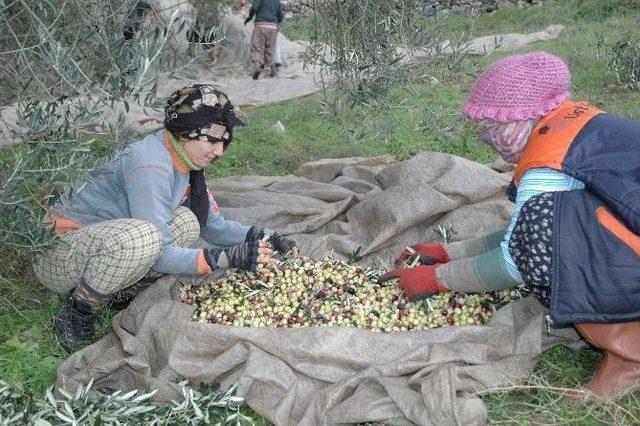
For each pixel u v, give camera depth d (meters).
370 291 3.67
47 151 3.15
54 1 3.34
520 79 3.03
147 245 3.48
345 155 6.30
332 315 3.52
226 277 3.92
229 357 3.30
